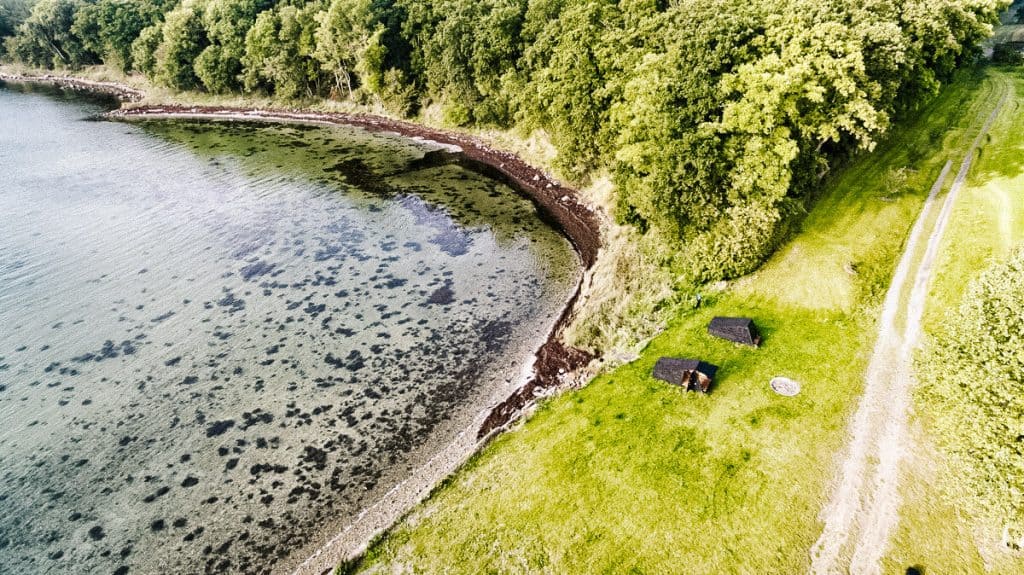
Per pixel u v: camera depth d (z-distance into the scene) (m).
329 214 57.34
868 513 21.88
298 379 35.00
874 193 42.03
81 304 42.91
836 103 35.22
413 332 38.88
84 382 35.31
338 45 88.81
